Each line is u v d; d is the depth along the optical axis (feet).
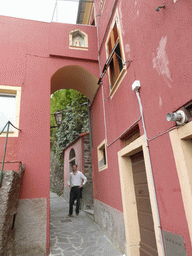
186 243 6.09
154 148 8.27
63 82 20.71
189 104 6.09
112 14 14.97
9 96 15.25
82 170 25.98
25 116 14.62
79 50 18.71
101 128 17.80
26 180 13.16
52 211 24.23
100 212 17.28
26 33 17.34
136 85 9.65
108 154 15.40
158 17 8.00
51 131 44.52
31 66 16.35
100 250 12.24
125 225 11.13
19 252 11.42
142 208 10.67
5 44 16.26
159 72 7.90
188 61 6.06
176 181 6.71
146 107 9.05
